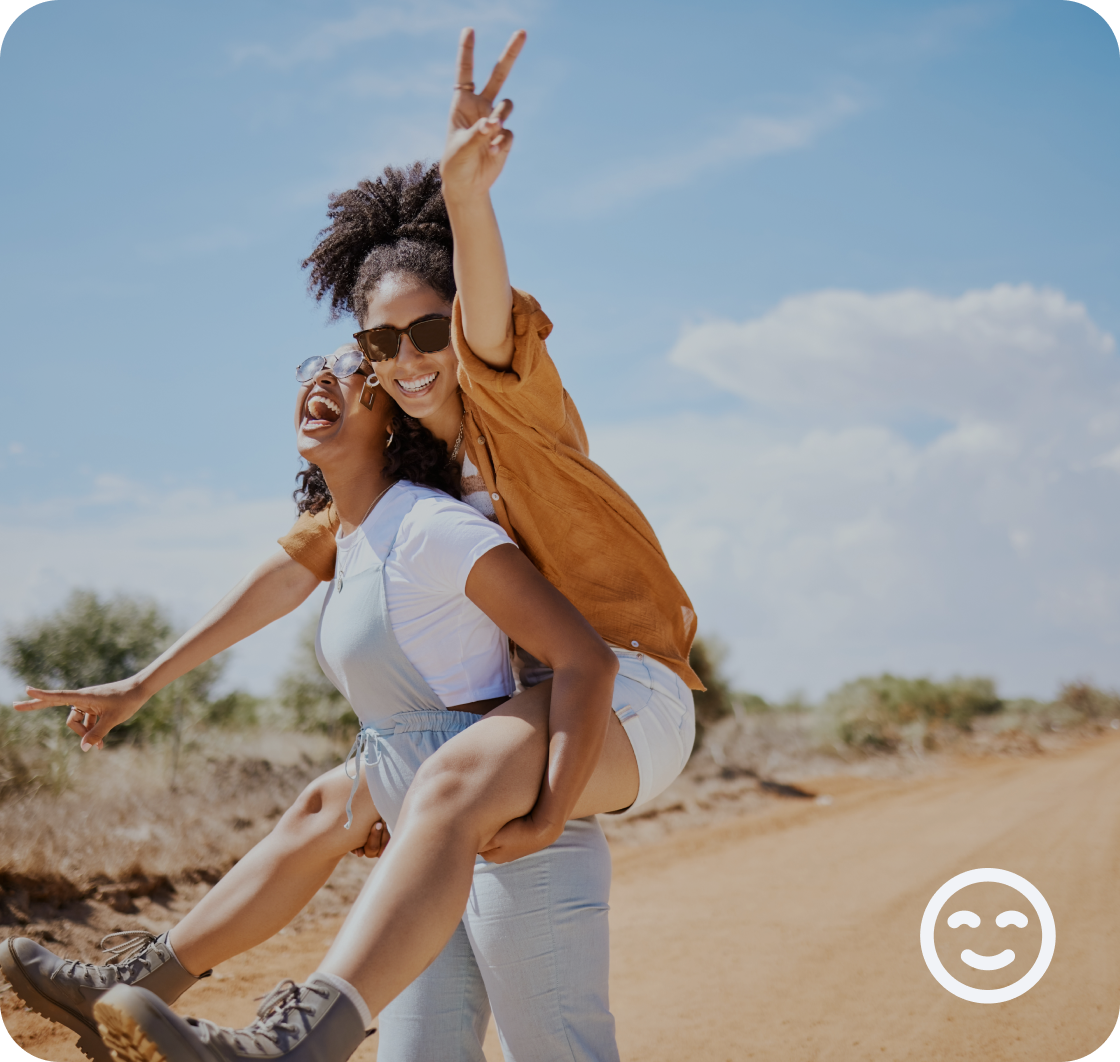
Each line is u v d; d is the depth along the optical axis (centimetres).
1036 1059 493
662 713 264
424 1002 254
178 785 1065
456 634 250
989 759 2977
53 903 654
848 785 2123
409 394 261
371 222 275
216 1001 541
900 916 829
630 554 272
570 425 271
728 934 772
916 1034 532
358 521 267
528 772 214
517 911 239
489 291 231
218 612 308
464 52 222
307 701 1647
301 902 284
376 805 257
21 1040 464
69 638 1472
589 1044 240
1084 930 763
